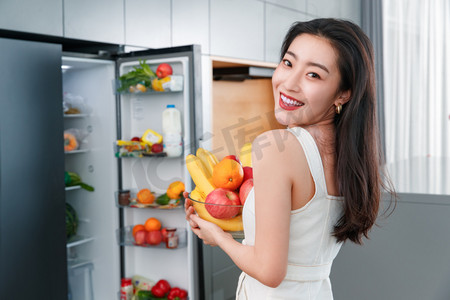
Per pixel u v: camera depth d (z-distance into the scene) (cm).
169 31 304
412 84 498
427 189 194
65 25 242
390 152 503
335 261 138
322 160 84
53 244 222
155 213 267
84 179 283
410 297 127
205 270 247
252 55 379
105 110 266
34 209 215
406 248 128
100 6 260
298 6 432
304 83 81
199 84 246
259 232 81
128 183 269
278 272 80
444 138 490
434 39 487
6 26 218
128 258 275
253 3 378
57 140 223
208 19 334
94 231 280
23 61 210
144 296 261
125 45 275
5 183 205
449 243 123
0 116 203
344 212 86
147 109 264
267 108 450
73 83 279
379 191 89
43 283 219
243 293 96
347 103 83
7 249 206
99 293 279
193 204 94
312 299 89
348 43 80
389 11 502
